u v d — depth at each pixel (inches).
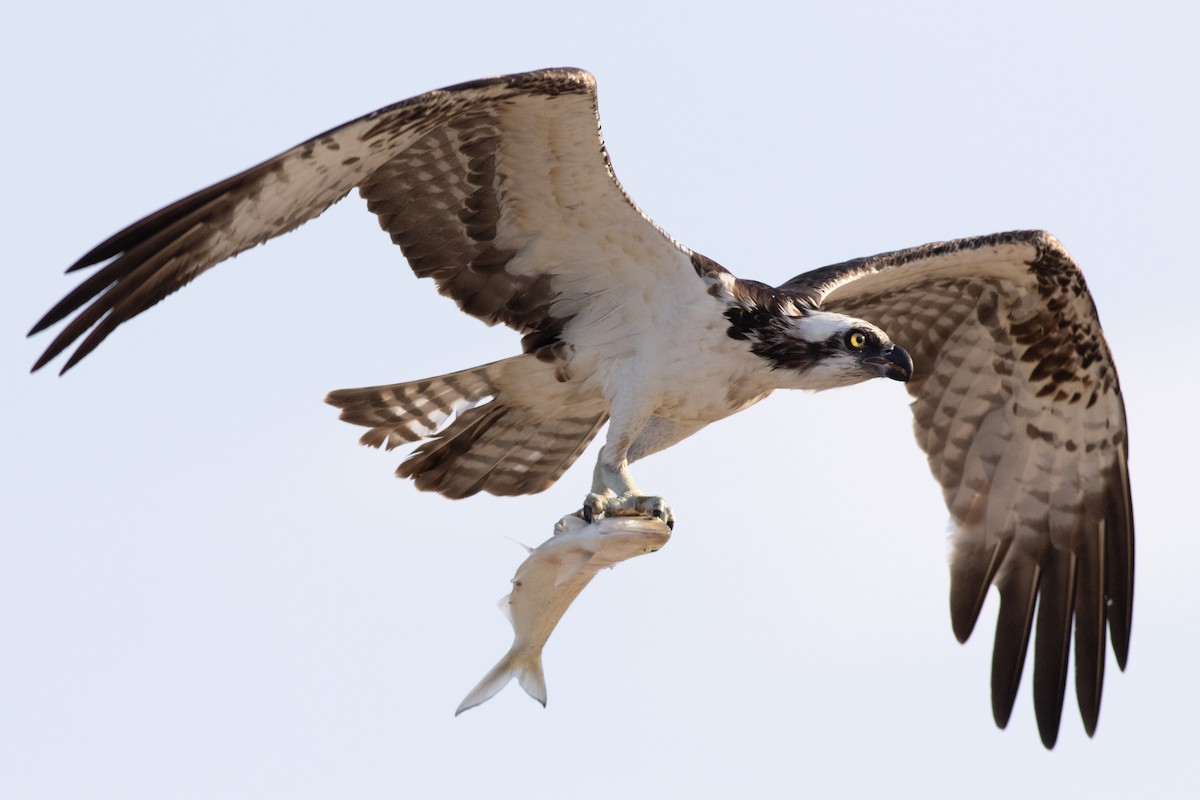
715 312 511.2
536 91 453.7
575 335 522.9
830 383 525.0
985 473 618.8
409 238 500.1
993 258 571.2
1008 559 617.3
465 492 556.1
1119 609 609.9
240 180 437.1
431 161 481.4
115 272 427.2
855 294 582.2
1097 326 589.0
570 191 490.6
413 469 549.6
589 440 552.4
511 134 473.4
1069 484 614.2
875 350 521.0
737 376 517.7
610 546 438.9
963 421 619.8
